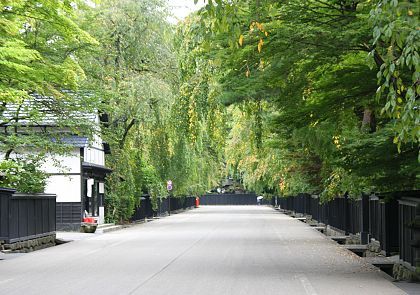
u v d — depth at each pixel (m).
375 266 18.55
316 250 24.22
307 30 14.70
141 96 41.28
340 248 25.20
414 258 15.02
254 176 51.47
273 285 14.23
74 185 40.22
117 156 47.84
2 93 21.92
